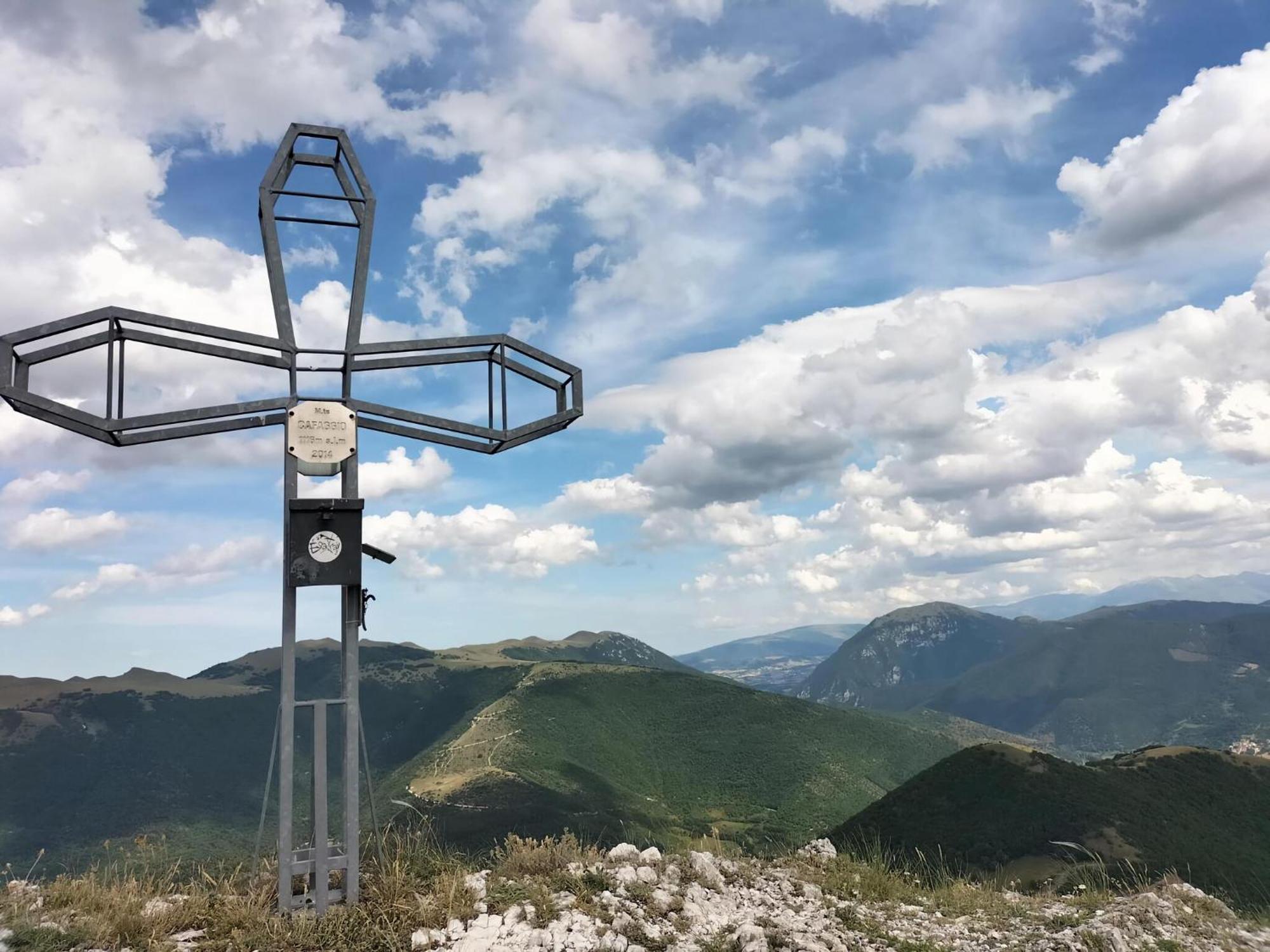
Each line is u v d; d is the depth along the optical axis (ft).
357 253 25.46
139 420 22.76
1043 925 25.77
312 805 23.95
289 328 24.53
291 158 25.48
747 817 564.71
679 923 22.56
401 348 25.79
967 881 33.24
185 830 543.39
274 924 20.27
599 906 22.44
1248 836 247.91
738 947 21.04
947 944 23.72
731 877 28.17
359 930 20.31
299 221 25.25
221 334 23.80
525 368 27.84
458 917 20.95
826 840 35.42
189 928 20.66
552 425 27.78
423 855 24.80
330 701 22.75
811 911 25.57
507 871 24.21
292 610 22.80
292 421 23.76
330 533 23.06
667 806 577.02
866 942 23.21
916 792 308.60
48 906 20.88
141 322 23.16
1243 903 29.86
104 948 18.86
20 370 22.44
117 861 23.84
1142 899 27.09
